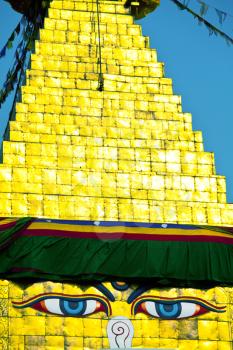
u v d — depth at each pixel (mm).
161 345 39688
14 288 39656
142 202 41656
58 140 42500
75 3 46250
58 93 43719
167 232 40969
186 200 42031
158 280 40219
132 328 39719
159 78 44750
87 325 39562
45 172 41562
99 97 43875
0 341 39000
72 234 40375
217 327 40188
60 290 39844
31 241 40062
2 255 39812
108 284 40125
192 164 42969
